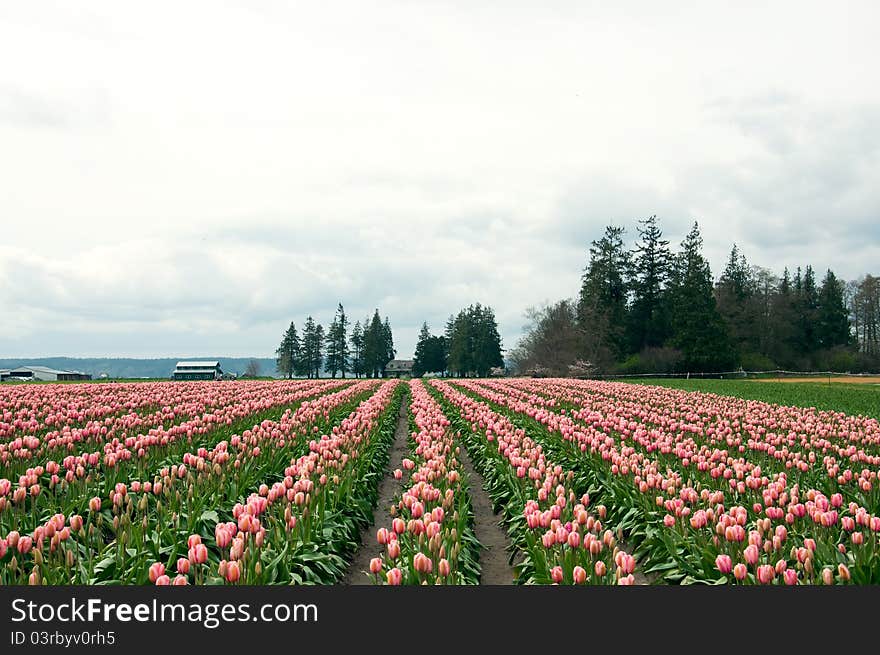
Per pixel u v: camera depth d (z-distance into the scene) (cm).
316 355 16175
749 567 805
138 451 1352
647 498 1122
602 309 9938
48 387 4088
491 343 14562
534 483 1247
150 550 849
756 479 1140
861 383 6481
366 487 1412
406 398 4675
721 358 9094
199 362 11881
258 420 2234
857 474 1355
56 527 802
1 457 1227
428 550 828
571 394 3778
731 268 11531
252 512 887
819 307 11388
